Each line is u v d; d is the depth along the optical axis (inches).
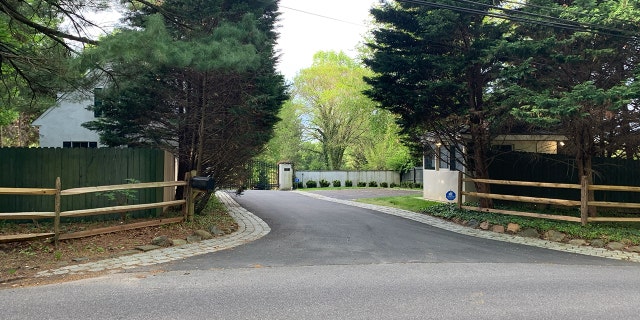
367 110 1038.4
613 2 366.0
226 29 316.8
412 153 527.5
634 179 550.0
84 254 263.4
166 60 281.9
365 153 1314.0
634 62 398.0
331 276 225.3
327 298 185.8
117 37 280.7
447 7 364.5
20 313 162.4
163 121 414.6
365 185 1159.0
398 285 209.0
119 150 378.0
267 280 215.0
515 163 551.5
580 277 235.1
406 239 348.2
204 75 364.5
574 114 346.9
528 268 255.8
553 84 393.4
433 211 502.3
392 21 441.1
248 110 394.0
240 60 297.6
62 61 314.0
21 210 358.6
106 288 196.9
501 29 419.5
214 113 392.5
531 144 598.5
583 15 367.6
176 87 395.2
